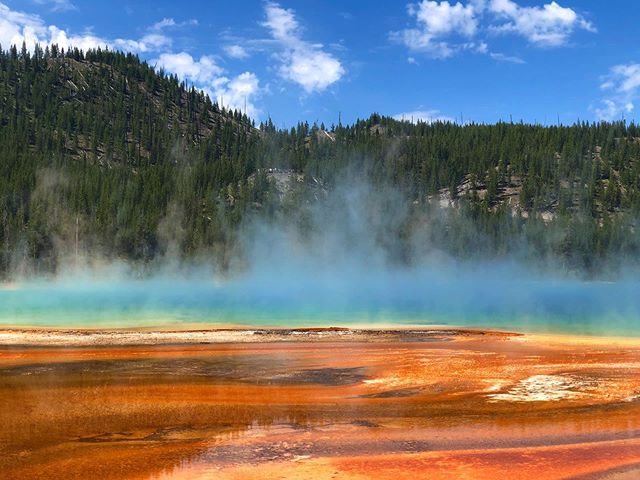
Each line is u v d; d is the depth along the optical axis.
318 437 10.25
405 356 20.23
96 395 13.73
